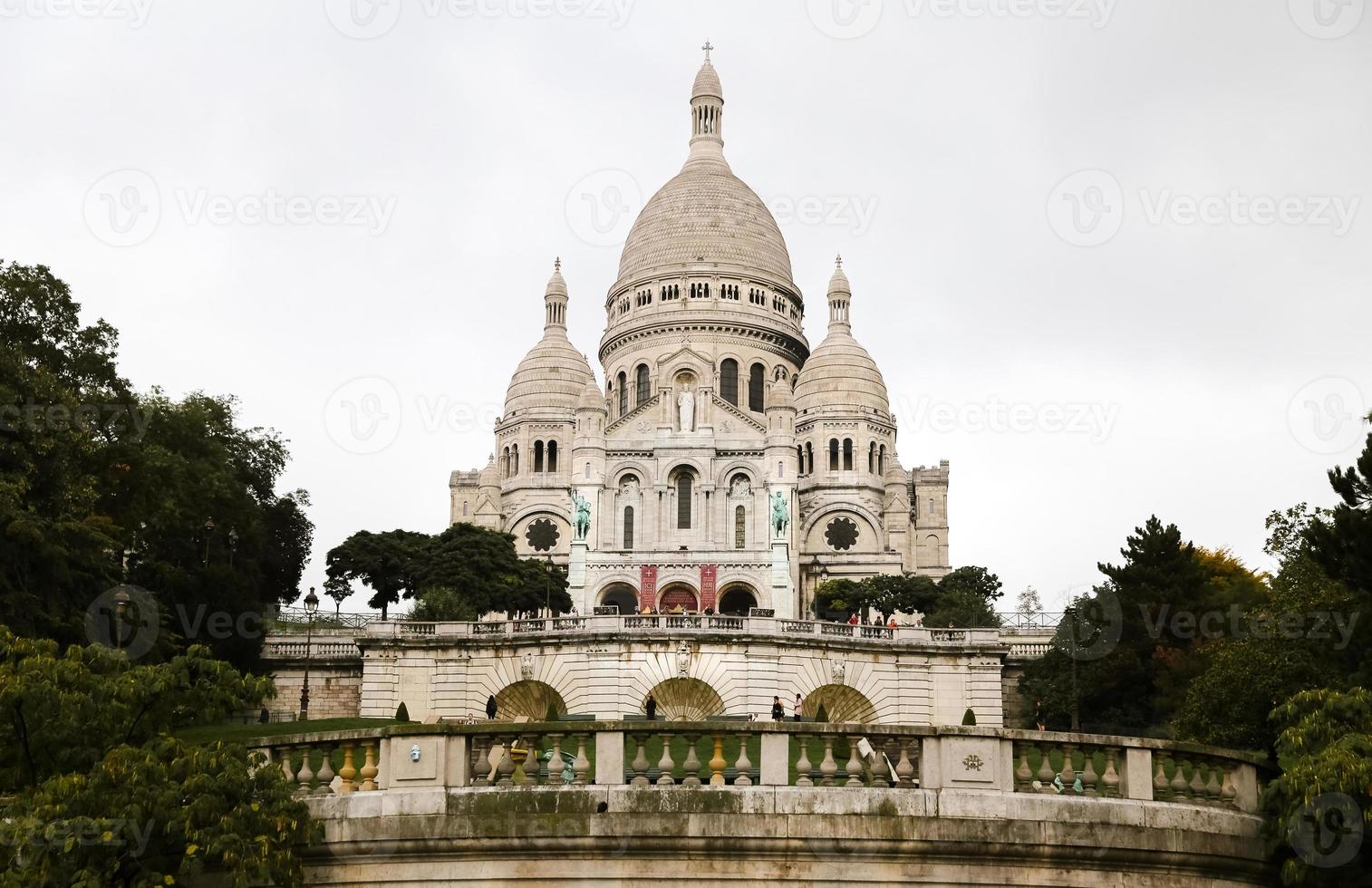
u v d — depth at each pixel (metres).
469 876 26.05
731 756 37.56
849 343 173.00
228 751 26.83
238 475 95.38
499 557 118.75
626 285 183.75
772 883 25.92
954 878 26.11
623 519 152.50
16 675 28.69
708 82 198.25
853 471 164.62
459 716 75.00
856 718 76.56
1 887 25.12
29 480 58.28
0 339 62.88
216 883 26.33
